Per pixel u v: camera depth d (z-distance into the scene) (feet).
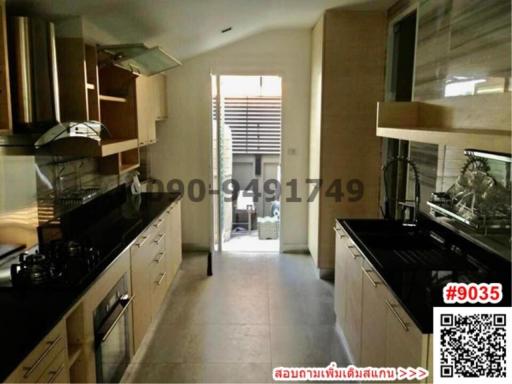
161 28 11.39
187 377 9.52
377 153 14.39
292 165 17.56
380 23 13.76
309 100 17.04
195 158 17.71
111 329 7.61
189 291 14.08
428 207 10.36
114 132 12.71
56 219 10.33
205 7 10.59
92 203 12.39
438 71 9.68
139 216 11.58
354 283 9.29
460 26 8.61
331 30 13.80
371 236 9.53
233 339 11.09
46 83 8.02
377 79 14.06
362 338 8.61
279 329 11.60
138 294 9.81
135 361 10.09
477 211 7.59
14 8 7.89
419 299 6.19
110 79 12.47
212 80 17.28
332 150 14.43
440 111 9.34
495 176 7.48
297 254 17.94
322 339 11.07
